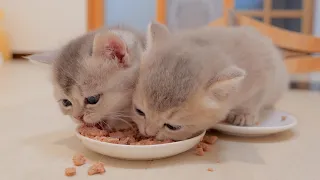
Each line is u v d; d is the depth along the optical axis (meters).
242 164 0.32
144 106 0.31
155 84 0.30
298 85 0.73
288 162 0.32
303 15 0.88
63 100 0.35
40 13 1.07
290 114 0.44
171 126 0.31
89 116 0.34
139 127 0.33
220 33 0.37
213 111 0.31
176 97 0.30
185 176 0.29
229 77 0.30
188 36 0.35
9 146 0.34
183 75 0.30
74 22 1.06
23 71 0.86
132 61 0.35
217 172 0.30
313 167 0.31
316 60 0.67
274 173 0.30
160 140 0.32
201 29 0.39
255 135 0.37
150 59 0.32
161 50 0.32
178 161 0.32
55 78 0.34
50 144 0.35
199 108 0.30
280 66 0.43
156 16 0.95
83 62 0.34
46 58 0.36
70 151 0.33
